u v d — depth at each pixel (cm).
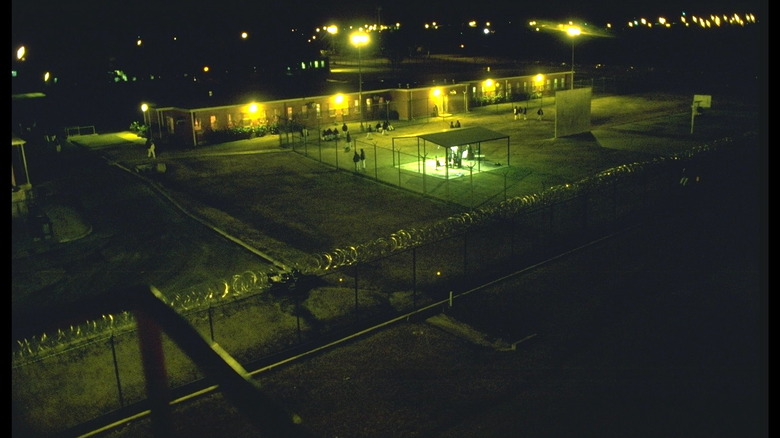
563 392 1609
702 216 3042
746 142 4300
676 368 1694
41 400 1627
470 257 2627
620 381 1645
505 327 1994
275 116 6019
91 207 3588
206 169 4538
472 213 3198
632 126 5844
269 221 3272
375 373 1752
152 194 3862
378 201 3588
